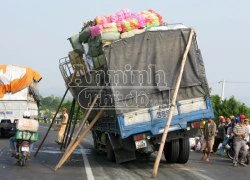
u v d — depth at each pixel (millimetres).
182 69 12594
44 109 81188
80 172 12289
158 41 12789
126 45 12531
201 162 15586
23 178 10992
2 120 23766
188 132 13438
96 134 17297
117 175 11711
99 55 13062
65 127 19734
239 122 15422
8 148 18391
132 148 13180
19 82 23891
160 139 13094
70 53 14492
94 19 13406
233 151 16109
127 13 13289
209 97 13094
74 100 17422
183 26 13156
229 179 11625
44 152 17609
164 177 11453
